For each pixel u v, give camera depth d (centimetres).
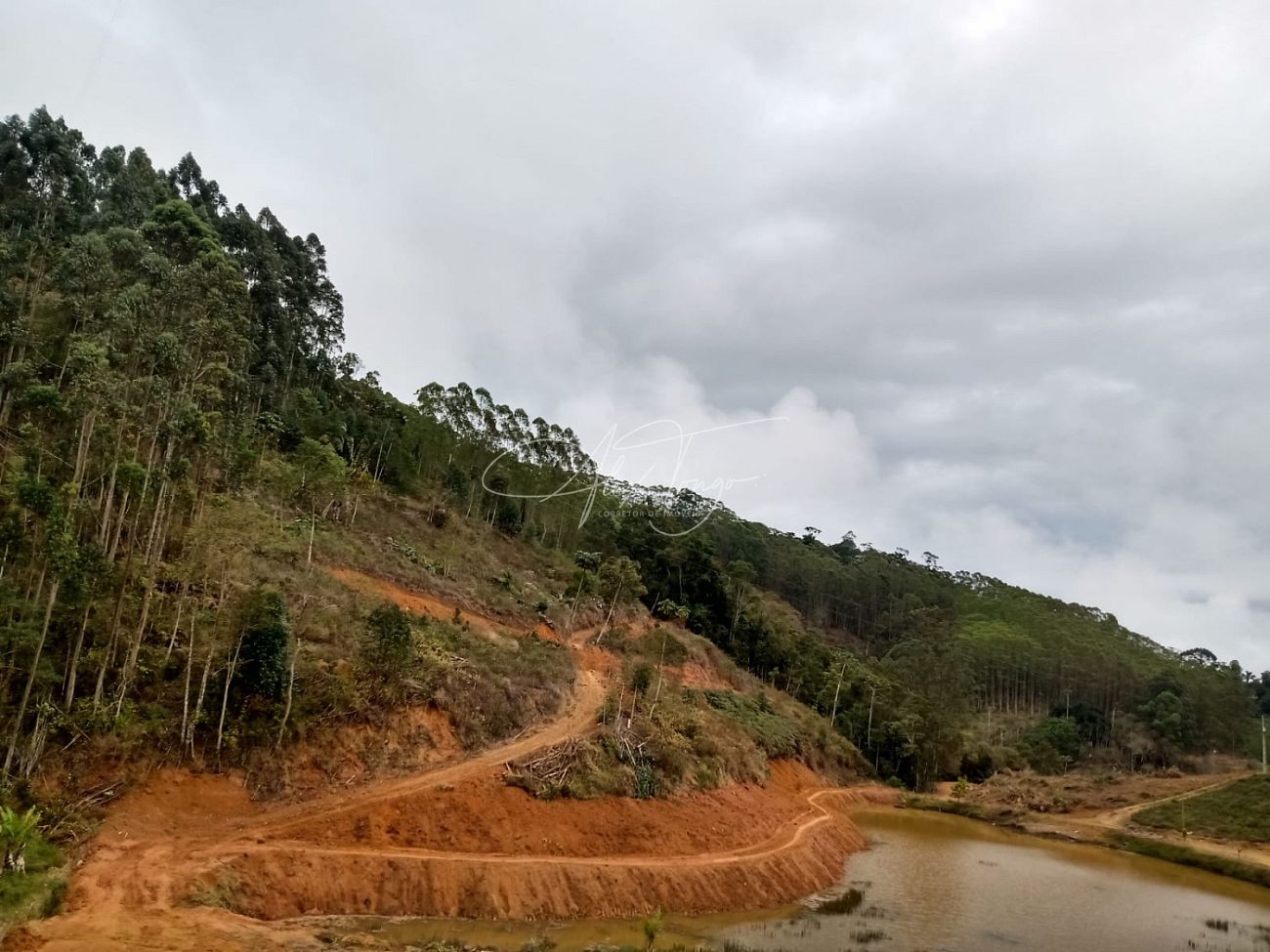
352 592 4512
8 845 2269
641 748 4206
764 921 3303
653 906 3200
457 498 8419
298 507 5644
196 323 4209
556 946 2653
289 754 3225
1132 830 7000
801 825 4791
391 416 8400
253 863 2639
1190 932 3909
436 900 2806
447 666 4069
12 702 2800
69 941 2011
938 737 9169
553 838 3341
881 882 4319
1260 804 7088
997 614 17150
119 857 2547
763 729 6775
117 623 3067
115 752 2895
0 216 5838
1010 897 4241
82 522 3241
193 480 4084
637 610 8344
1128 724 12212
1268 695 15950
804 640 10712
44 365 4456
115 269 4834
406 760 3522
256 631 3338
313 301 8250
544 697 4528
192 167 8150
